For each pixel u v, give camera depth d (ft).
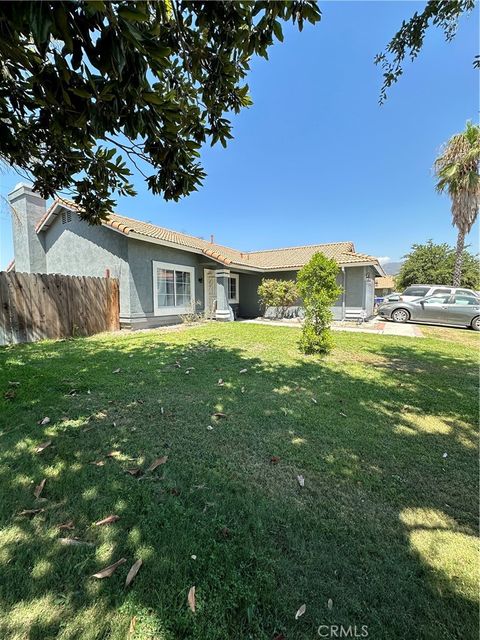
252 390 13.20
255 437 9.20
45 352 20.11
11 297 23.35
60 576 4.63
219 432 9.46
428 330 33.22
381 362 18.58
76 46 4.95
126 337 26.86
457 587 4.59
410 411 11.38
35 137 9.72
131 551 5.10
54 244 36.81
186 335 27.84
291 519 5.94
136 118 6.72
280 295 43.60
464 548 5.34
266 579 4.62
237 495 6.63
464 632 3.99
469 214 44.21
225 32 6.78
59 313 26.55
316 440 9.11
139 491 6.66
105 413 10.66
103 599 4.30
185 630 3.93
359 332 31.17
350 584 4.60
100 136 7.27
